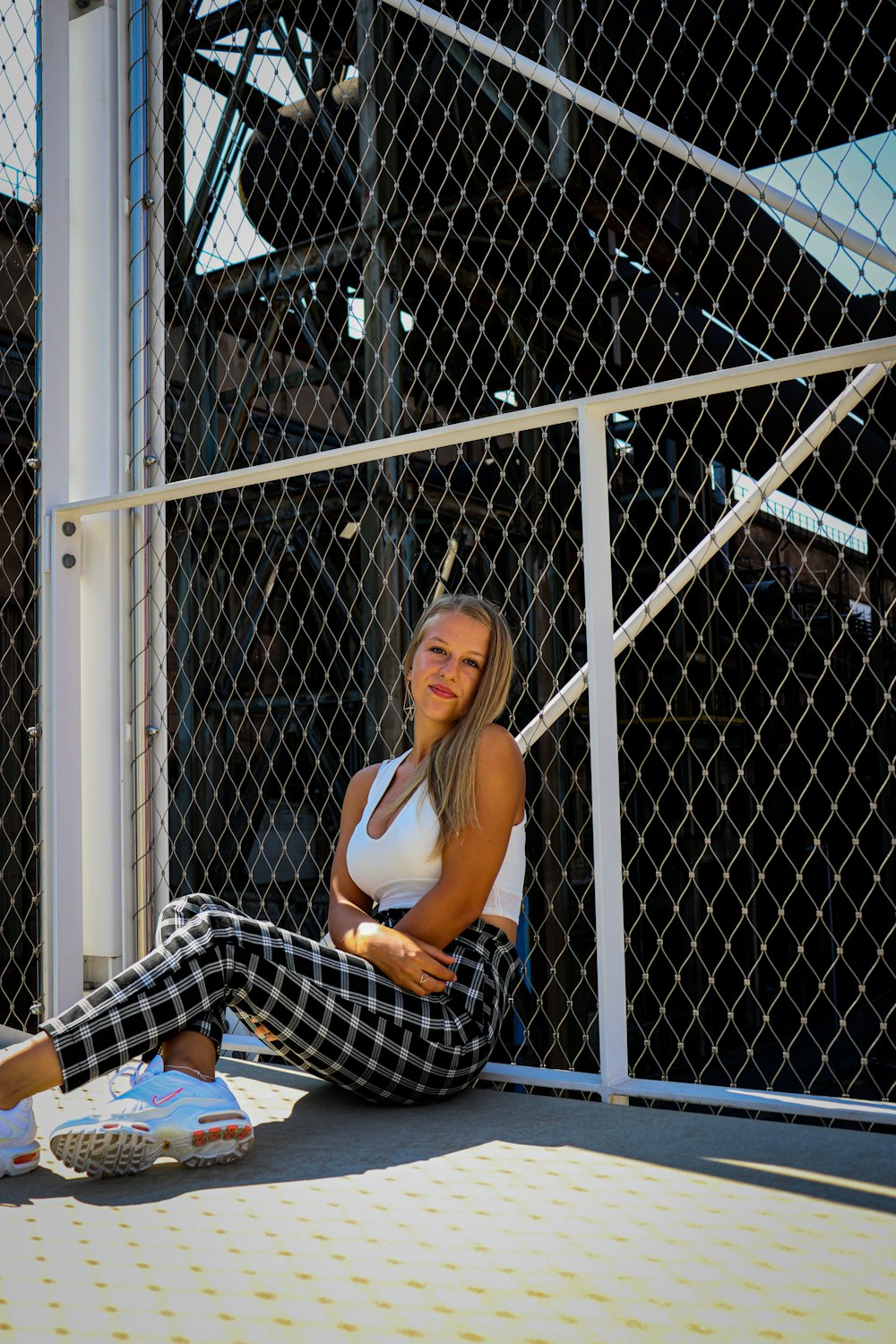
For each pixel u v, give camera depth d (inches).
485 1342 48.9
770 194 129.8
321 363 252.5
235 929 81.0
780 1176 70.9
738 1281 54.6
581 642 288.5
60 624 131.2
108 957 132.2
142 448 138.2
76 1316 52.5
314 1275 56.9
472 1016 89.9
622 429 312.0
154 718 135.4
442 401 271.4
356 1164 75.6
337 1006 83.0
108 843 133.3
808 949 457.1
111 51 141.8
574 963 285.7
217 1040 81.0
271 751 292.2
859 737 450.3
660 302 282.4
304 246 245.9
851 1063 426.0
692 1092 91.7
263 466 114.9
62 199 139.3
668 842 359.3
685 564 111.7
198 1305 53.5
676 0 229.3
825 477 318.3
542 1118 86.4
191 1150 74.4
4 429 279.6
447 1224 63.8
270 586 258.5
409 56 236.4
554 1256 58.5
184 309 253.4
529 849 272.7
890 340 84.7
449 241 243.0
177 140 243.0
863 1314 50.5
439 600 98.6
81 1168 72.8
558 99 219.5
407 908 92.8
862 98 227.8
